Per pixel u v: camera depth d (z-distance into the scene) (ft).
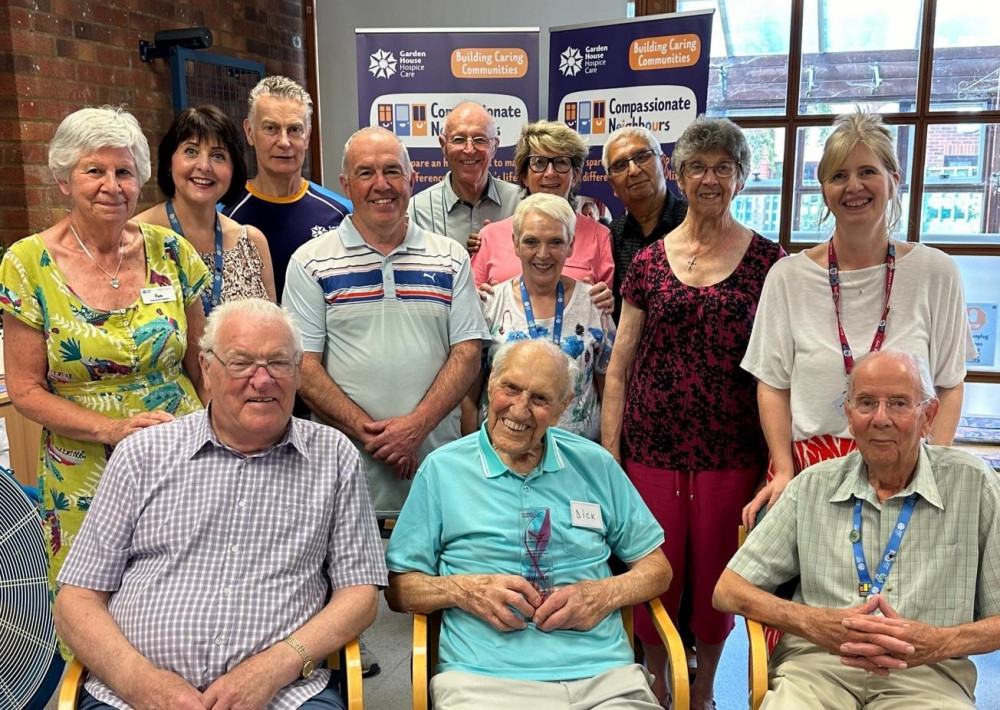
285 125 9.02
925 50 13.82
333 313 7.68
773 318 7.04
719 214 7.44
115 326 6.49
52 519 6.68
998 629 5.42
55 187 11.62
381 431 7.54
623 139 9.40
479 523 6.13
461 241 10.82
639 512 6.52
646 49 13.15
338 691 5.87
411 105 14.11
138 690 5.05
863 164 6.39
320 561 5.82
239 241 8.30
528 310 8.15
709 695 8.15
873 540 5.85
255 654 5.36
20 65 10.99
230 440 5.76
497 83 14.05
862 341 6.67
